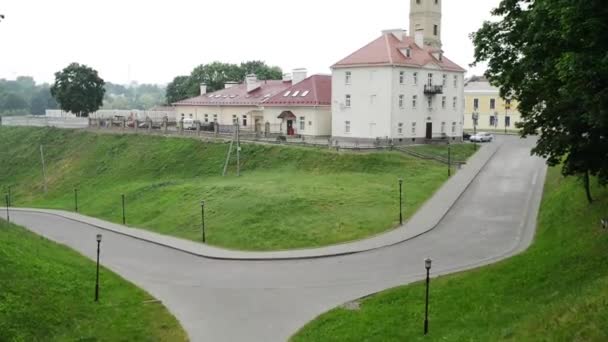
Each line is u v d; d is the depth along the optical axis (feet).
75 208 193.26
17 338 67.87
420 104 230.27
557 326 57.98
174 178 210.38
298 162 193.36
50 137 299.58
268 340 72.13
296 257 109.60
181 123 256.32
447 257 102.89
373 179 165.37
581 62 63.67
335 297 86.48
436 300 79.66
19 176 272.31
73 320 76.54
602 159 87.25
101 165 248.52
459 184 158.92
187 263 111.45
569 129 85.61
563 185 138.72
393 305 80.12
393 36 237.25
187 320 79.61
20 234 113.70
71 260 105.50
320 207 137.39
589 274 72.74
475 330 66.74
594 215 98.73
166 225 146.61
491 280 83.92
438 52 240.94
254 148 212.23
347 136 230.07
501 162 189.16
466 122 339.36
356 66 223.51
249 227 130.11
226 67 405.39
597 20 62.75
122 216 167.73
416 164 181.37
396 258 104.58
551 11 68.03
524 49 83.97
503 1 88.22
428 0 268.62
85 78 349.20
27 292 78.43
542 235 108.27
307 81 257.75
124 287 93.86
